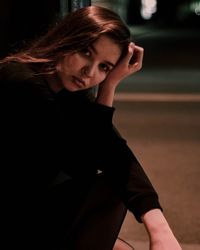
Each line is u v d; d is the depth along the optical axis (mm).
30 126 1925
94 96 2461
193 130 6820
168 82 11242
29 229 1987
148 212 1980
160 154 5684
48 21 2971
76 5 2885
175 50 20703
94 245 2090
